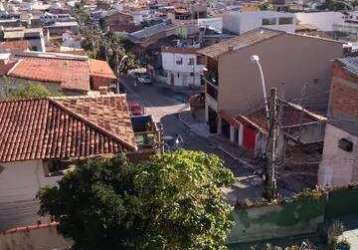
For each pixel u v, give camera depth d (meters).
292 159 34.28
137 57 77.75
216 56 43.12
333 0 105.75
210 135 45.44
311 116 36.28
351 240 18.53
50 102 22.55
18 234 18.16
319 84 44.34
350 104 29.41
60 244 18.48
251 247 18.78
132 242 13.40
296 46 43.16
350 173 27.61
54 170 20.30
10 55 43.06
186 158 14.11
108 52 71.12
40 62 39.28
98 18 108.56
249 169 36.19
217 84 43.84
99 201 13.62
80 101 23.36
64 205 14.68
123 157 15.40
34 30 64.25
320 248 18.50
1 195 20.17
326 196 19.34
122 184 14.45
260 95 44.09
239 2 117.00
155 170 13.88
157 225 13.84
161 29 78.94
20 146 19.86
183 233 13.81
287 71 43.66
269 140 20.50
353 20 79.75
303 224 19.42
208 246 13.95
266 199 20.00
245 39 45.44
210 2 116.12
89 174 14.65
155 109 55.44
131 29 90.94
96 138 20.28
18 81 33.31
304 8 102.50
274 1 115.69
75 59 44.16
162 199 13.76
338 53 43.84
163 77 68.81
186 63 65.50
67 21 94.75
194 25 74.94
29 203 20.48
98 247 13.55
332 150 29.22
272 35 43.06
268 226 19.16
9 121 21.42
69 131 20.69
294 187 31.36
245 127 40.38
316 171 33.16
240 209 18.67
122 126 21.75
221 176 14.98
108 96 24.38
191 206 13.80
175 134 46.12
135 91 64.88
